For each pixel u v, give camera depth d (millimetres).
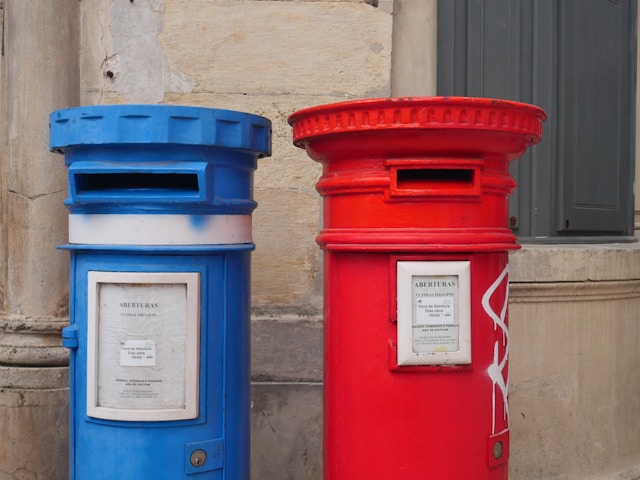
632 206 4293
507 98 3877
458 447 1892
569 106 3916
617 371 3674
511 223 3867
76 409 2043
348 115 1832
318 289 3412
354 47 3396
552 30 3836
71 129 1943
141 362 1946
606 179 4148
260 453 3314
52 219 3320
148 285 1938
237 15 3367
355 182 1883
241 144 2020
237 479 2125
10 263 3346
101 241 1958
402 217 1856
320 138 1942
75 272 2053
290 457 3324
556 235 3887
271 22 3375
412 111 1768
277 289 3395
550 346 3463
